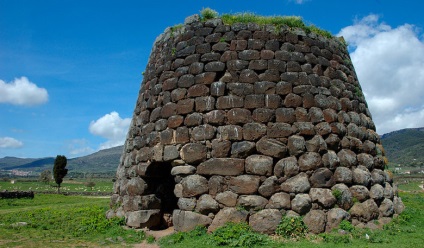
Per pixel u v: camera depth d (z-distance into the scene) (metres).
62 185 83.44
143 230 11.60
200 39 12.33
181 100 11.94
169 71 12.76
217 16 12.85
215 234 9.99
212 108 11.41
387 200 12.18
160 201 12.55
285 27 12.38
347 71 13.63
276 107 11.32
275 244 9.30
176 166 11.51
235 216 10.34
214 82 11.64
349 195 11.18
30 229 12.59
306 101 11.65
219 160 10.88
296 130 11.24
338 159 11.48
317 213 10.47
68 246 10.20
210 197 10.73
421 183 62.09
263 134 11.01
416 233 10.59
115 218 12.59
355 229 10.53
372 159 12.62
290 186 10.62
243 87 11.45
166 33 13.73
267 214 10.29
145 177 12.41
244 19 12.49
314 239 9.91
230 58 11.81
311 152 11.12
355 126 12.56
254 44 11.94
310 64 12.29
